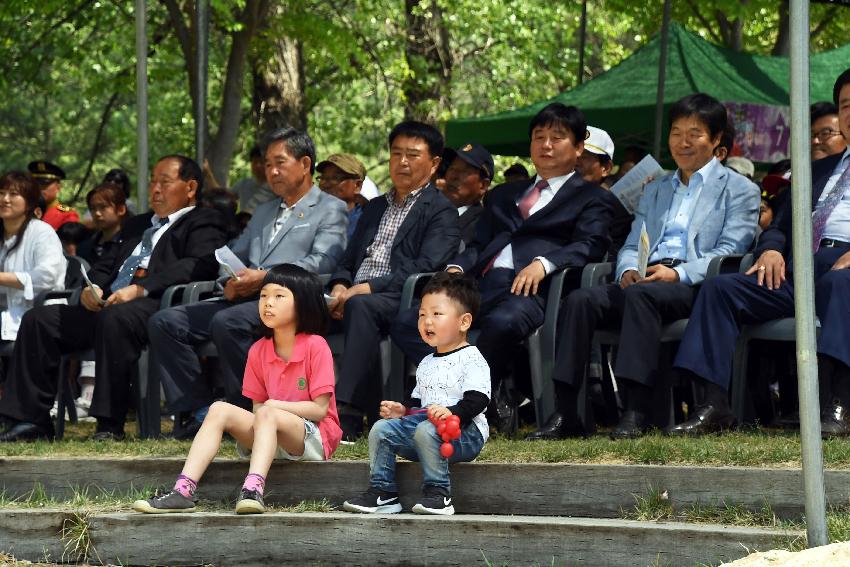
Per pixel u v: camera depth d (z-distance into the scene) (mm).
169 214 21984
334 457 15453
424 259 19266
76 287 22875
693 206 18766
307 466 14867
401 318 18141
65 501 15664
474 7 54375
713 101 18922
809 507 11172
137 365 20016
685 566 12164
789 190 18672
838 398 16094
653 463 14047
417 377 15039
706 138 18812
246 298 19734
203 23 30781
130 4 51156
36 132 86375
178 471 15477
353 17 51156
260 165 32250
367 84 64000
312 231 20797
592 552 12555
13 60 52031
